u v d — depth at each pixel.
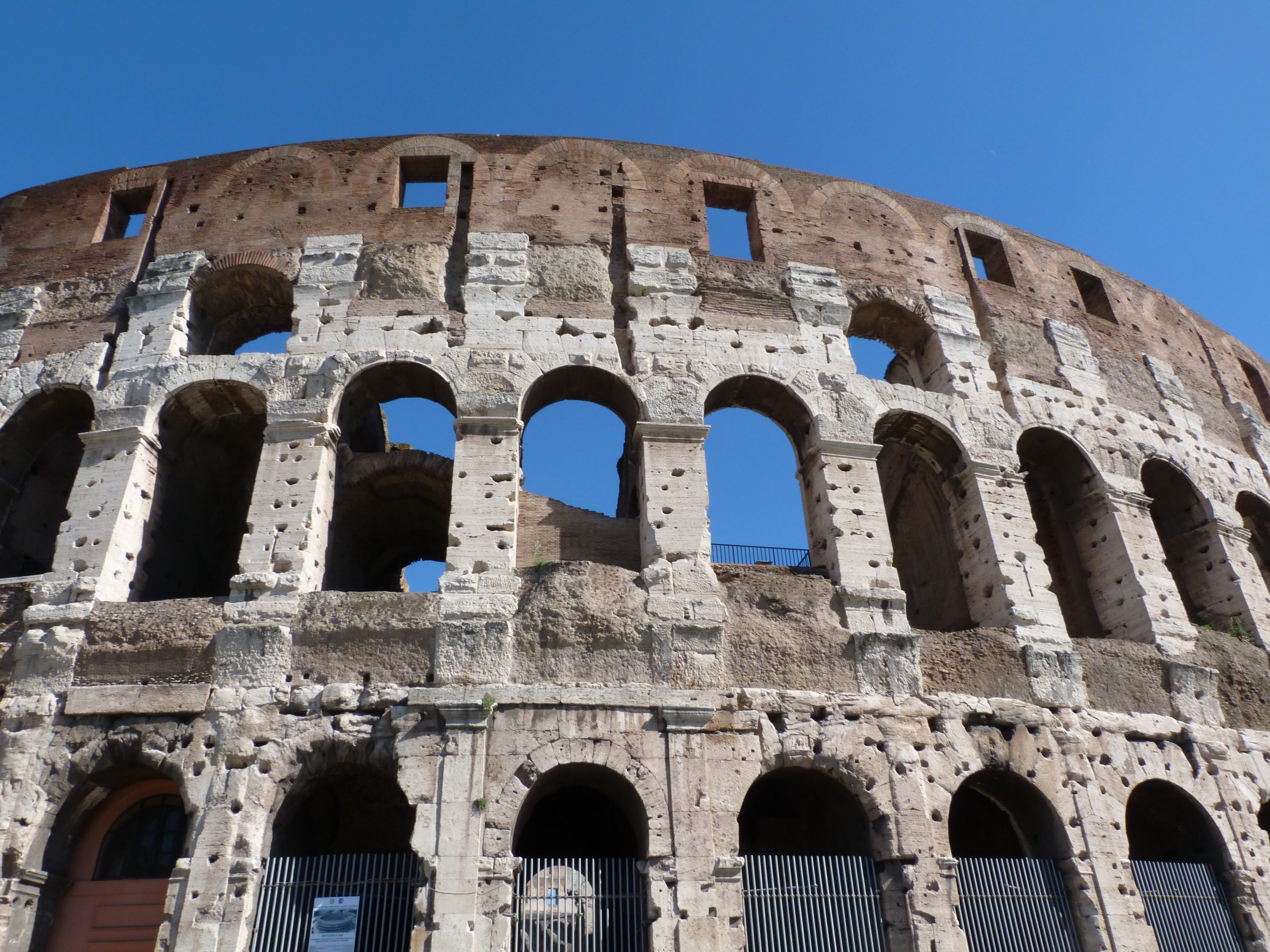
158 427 27.09
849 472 27.55
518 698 22.14
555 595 23.77
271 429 26.31
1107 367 34.44
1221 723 27.11
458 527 24.80
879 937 21.45
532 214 31.14
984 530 28.30
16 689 22.62
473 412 26.58
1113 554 30.11
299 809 24.36
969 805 27.47
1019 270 35.50
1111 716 25.70
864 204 34.59
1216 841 25.31
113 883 22.55
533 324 28.52
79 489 25.67
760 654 23.92
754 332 29.61
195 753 21.73
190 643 23.02
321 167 32.53
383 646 22.97
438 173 33.44
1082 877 23.02
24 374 28.33
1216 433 36.25
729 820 21.53
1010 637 25.95
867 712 23.66
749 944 20.83
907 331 32.66
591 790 27.19
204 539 30.59
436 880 20.08
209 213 31.62
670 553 25.00
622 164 33.06
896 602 25.44
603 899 20.94
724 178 33.62
